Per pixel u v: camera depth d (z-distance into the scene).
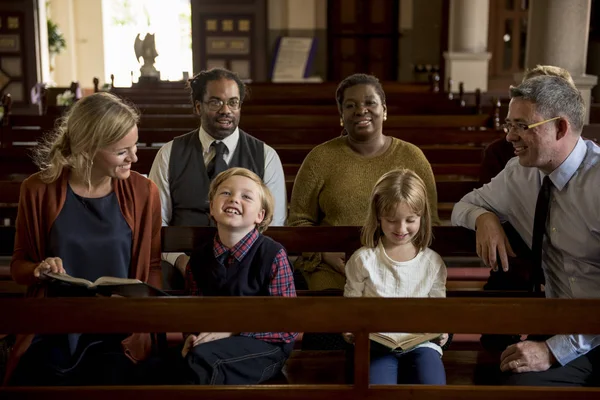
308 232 2.90
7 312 2.04
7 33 13.23
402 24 14.11
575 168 2.48
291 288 2.52
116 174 2.46
